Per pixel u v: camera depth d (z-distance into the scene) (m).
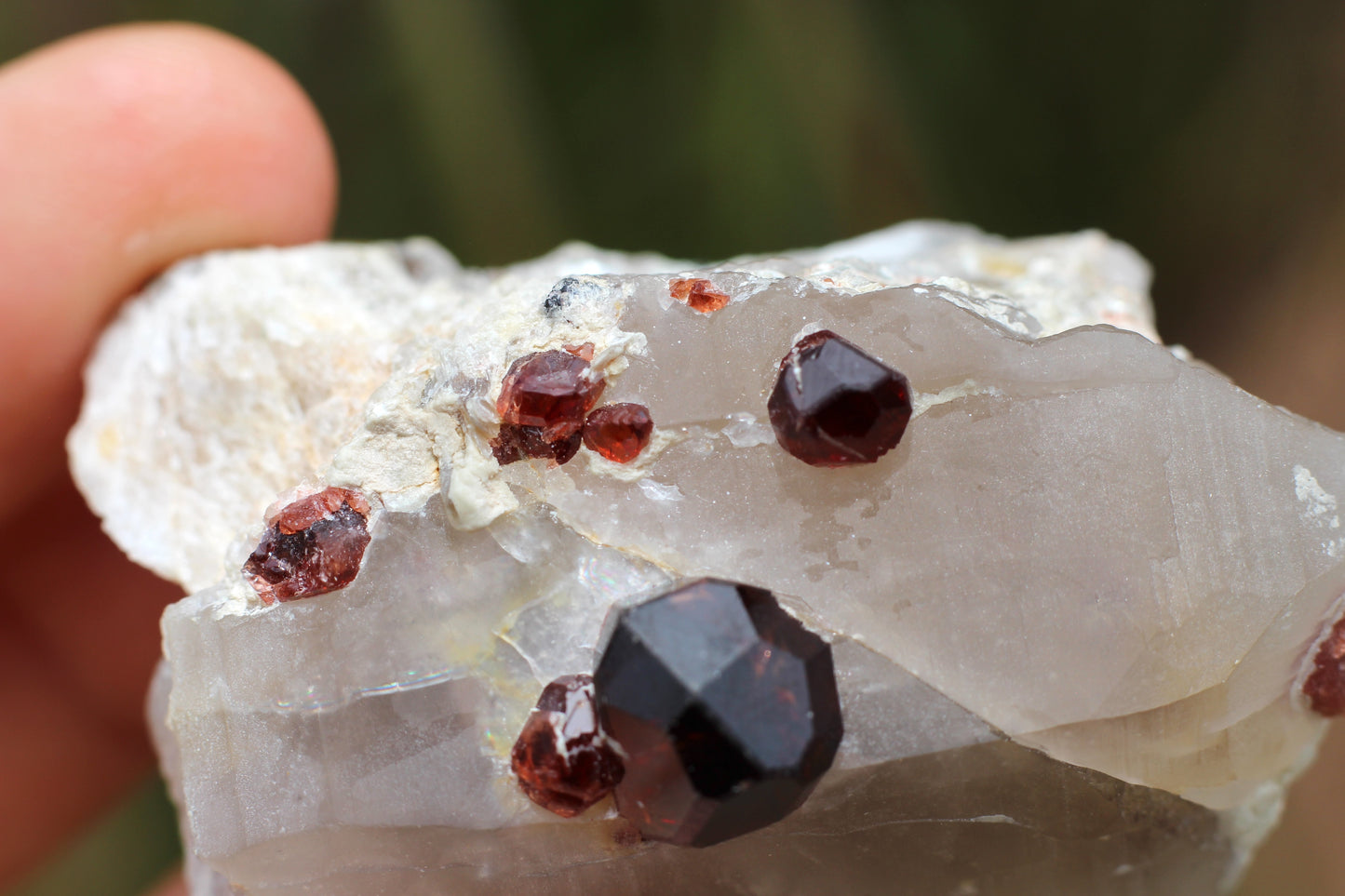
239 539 0.23
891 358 0.22
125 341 0.26
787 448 0.22
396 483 0.22
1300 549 0.22
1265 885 0.33
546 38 0.38
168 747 0.24
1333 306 0.37
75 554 0.28
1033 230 0.39
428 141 0.38
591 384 0.22
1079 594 0.22
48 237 0.26
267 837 0.22
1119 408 0.22
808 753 0.21
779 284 0.22
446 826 0.22
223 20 0.37
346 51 0.38
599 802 0.22
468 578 0.22
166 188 0.26
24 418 0.26
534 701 0.22
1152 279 0.39
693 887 0.22
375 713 0.22
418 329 0.24
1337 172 0.37
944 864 0.22
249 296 0.25
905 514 0.22
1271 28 0.36
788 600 0.22
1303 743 0.23
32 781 0.30
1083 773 0.22
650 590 0.22
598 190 0.39
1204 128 0.38
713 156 0.38
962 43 0.38
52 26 0.37
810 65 0.38
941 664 0.22
